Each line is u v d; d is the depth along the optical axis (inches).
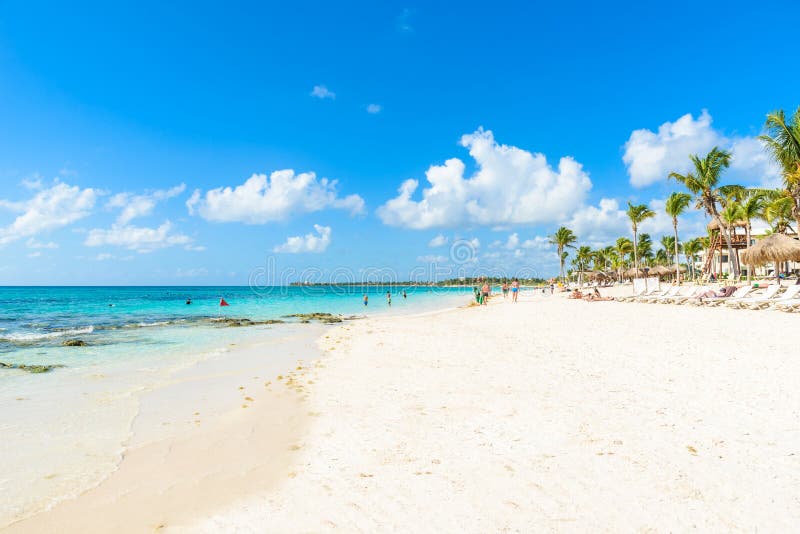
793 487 153.1
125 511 158.9
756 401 245.3
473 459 188.4
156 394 329.7
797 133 927.7
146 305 1894.7
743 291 892.6
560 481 164.7
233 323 977.5
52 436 238.8
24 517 155.3
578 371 344.5
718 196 1499.8
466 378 342.6
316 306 1808.6
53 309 1589.6
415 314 1270.9
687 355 377.7
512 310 1025.5
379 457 196.4
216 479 183.6
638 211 2228.1
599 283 3100.4
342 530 138.9
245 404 299.4
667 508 143.4
